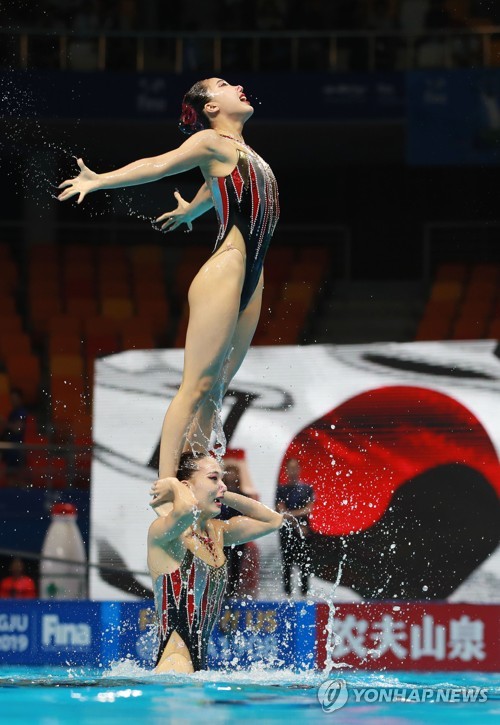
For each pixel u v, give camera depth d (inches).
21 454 1691.7
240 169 699.4
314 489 1219.9
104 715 528.7
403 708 587.5
